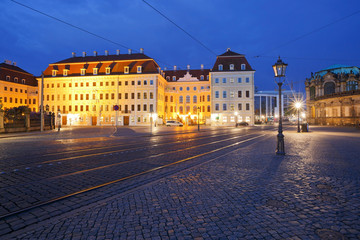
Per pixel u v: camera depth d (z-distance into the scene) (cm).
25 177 590
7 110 2939
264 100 10888
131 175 609
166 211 366
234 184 508
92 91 5894
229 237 286
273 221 328
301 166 690
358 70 5812
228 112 5622
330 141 1493
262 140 1616
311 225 315
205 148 1173
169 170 662
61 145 1348
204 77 6662
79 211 371
